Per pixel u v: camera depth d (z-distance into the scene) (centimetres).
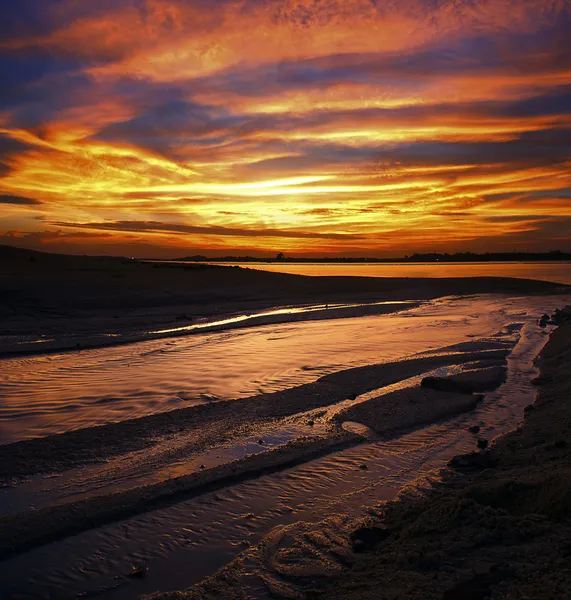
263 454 644
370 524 477
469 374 1042
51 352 1334
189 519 491
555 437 646
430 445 686
